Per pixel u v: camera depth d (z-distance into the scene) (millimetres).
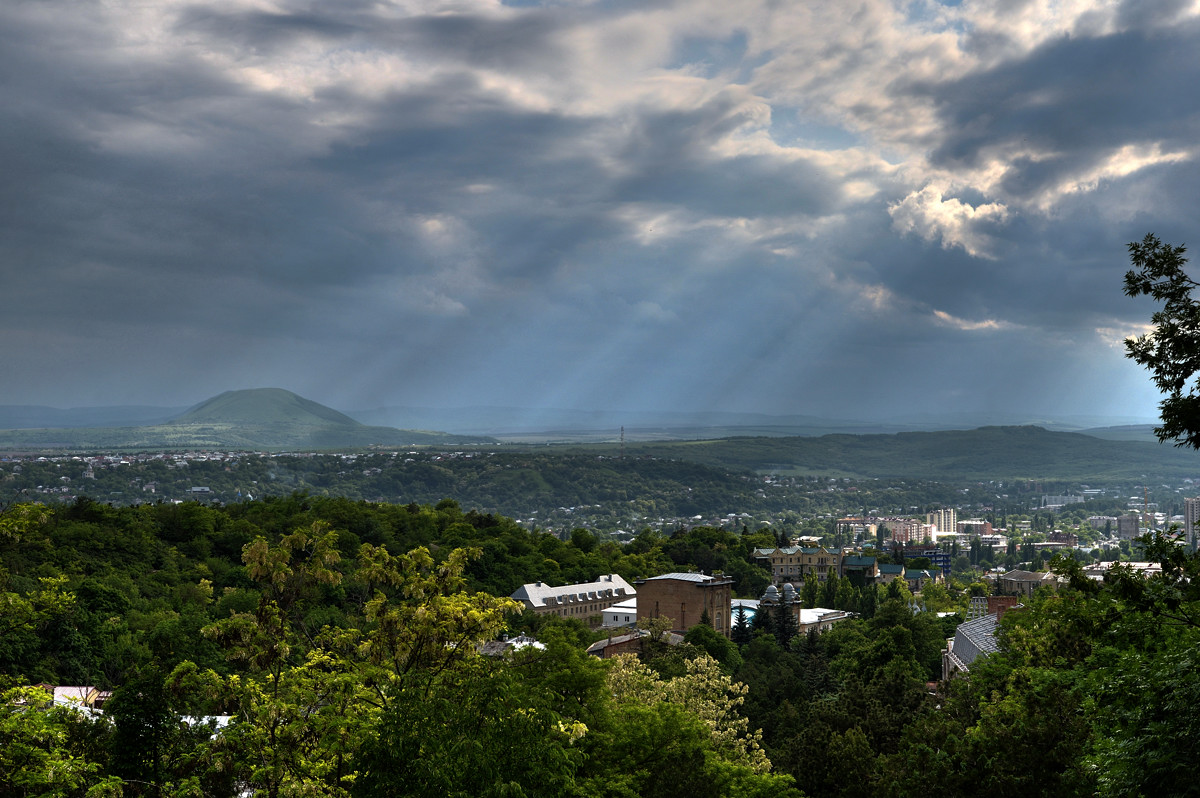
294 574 54219
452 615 53844
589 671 74125
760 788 71438
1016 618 85000
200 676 51938
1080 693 58562
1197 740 40344
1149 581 48344
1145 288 47000
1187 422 45688
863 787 78125
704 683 109000
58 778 48875
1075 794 52406
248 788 53094
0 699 52625
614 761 71562
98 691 116938
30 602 61375
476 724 43250
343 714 49250
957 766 56938
